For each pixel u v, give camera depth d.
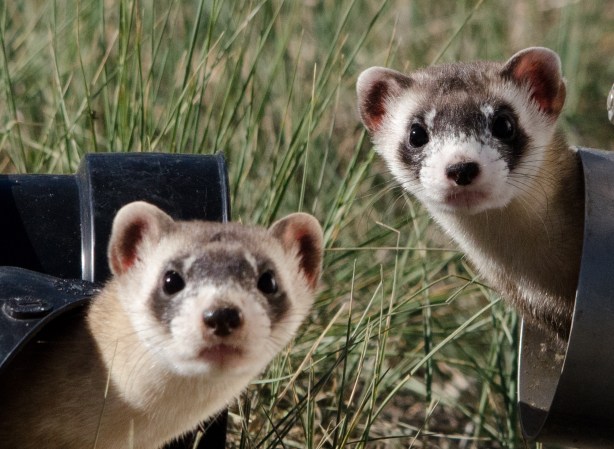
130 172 9.38
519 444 10.55
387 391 10.89
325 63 11.81
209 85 12.80
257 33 13.65
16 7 14.23
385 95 10.69
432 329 11.27
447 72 10.32
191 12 13.96
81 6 13.92
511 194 9.33
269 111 12.92
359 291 11.55
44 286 8.12
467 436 10.59
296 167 10.88
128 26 11.37
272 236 7.99
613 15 16.44
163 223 7.88
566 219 9.51
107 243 9.13
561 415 8.27
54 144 11.83
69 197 9.50
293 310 7.93
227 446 9.81
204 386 7.88
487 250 9.85
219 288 7.29
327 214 11.93
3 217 9.29
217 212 9.34
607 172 8.38
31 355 8.03
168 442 8.50
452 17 15.71
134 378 7.77
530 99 9.92
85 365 7.91
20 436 8.02
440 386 11.48
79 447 8.00
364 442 8.86
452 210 9.38
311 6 14.92
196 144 11.54
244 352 7.20
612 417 8.16
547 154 9.68
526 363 9.77
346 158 13.26
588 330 7.88
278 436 8.99
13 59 13.45
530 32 15.72
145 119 11.21
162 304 7.50
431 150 9.56
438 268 11.53
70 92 12.73
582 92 15.13
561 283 9.64
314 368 10.41
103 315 7.99
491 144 9.42
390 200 12.73
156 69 13.24
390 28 15.58
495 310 11.02
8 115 12.24
